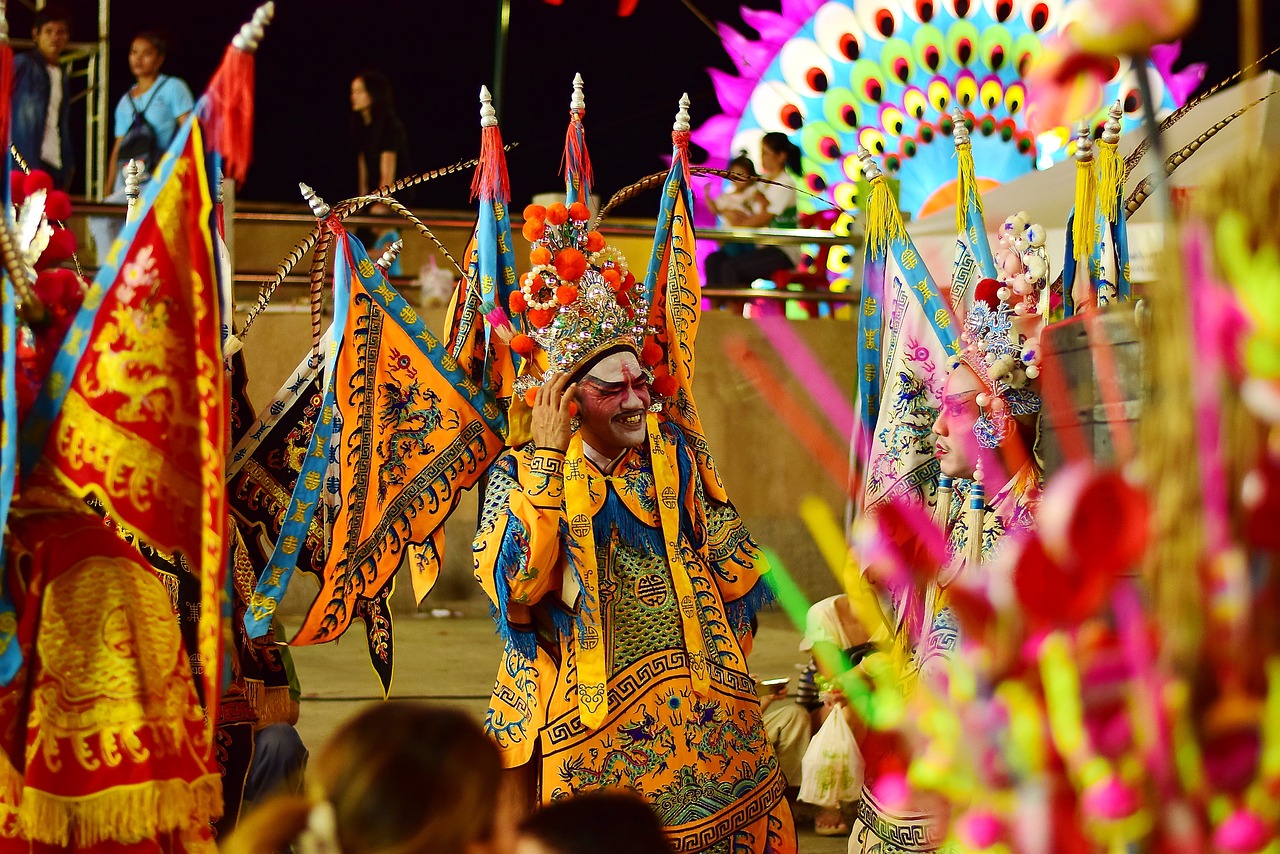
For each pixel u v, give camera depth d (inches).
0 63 114.4
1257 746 50.1
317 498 144.0
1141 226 225.0
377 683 271.1
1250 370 49.4
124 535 149.3
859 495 162.9
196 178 117.3
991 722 54.5
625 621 143.2
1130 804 50.9
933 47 478.3
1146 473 52.9
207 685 116.1
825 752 194.9
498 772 77.2
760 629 347.3
